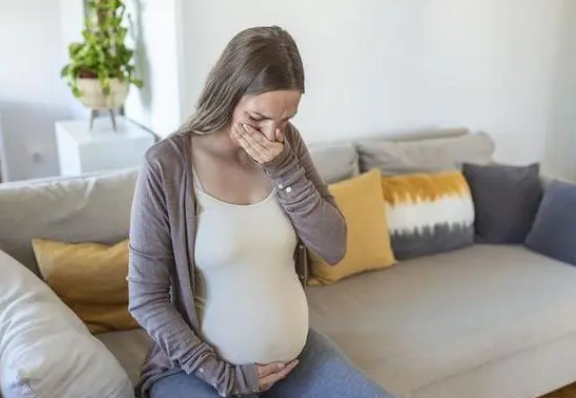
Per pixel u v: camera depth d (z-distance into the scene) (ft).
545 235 7.82
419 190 7.78
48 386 3.76
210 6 7.47
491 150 9.23
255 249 4.27
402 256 7.63
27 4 11.27
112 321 5.79
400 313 6.35
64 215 5.86
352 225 7.03
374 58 8.74
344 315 6.29
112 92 8.78
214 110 4.07
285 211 4.36
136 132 8.97
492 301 6.66
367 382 4.42
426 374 5.75
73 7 11.00
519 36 10.03
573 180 11.77
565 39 10.62
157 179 4.11
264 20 7.82
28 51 11.54
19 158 12.05
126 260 5.73
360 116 8.91
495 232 8.15
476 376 6.20
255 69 3.85
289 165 4.17
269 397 4.64
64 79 11.91
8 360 3.89
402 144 8.44
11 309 4.41
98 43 8.66
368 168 8.11
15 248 5.69
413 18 8.86
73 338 4.12
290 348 4.46
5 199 5.70
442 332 6.06
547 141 11.14
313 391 4.48
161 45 8.02
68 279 5.58
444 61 9.38
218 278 4.29
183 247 4.19
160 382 4.40
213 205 4.20
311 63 8.26
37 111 11.94
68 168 9.00
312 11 8.07
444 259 7.72
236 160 4.30
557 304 6.68
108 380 4.00
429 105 9.49
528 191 8.18
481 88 9.93
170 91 7.95
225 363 4.28
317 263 6.83
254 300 4.32
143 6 8.55
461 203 7.97
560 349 6.85
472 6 9.35
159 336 4.17
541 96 10.72
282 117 4.01
